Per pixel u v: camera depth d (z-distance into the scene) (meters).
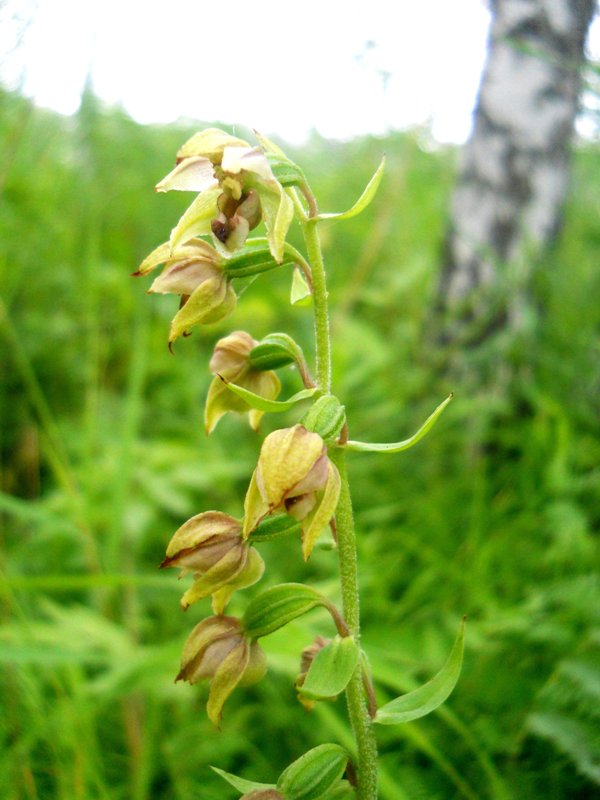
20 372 0.23
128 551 0.18
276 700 0.15
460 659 0.10
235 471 0.20
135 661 0.13
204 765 0.14
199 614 0.18
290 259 0.10
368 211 0.34
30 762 0.13
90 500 0.18
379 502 0.21
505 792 0.12
